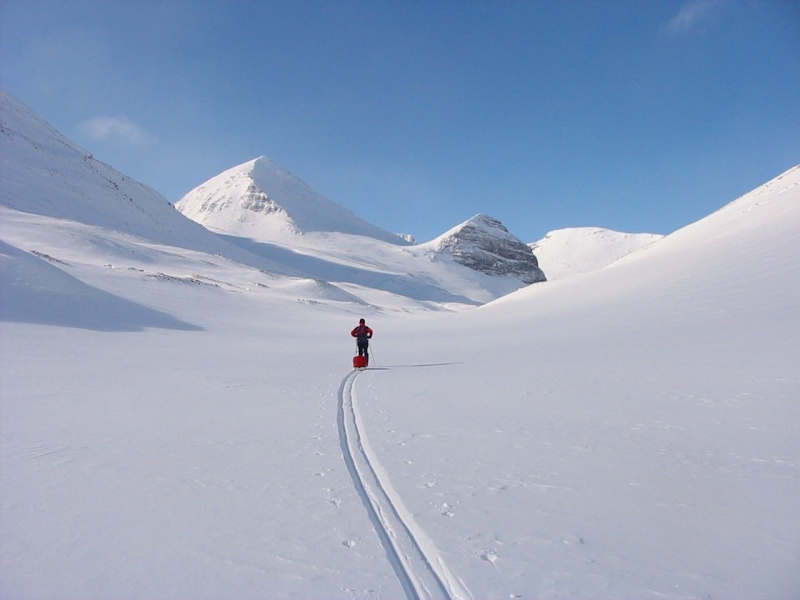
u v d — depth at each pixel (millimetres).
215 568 3436
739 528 3824
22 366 14922
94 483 5176
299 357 21219
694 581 3146
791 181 46562
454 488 4816
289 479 5211
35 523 4195
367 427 7543
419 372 14664
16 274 30578
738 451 5598
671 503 4324
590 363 13820
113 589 3182
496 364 15516
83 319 29141
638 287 36781
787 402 7668
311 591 3135
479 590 3088
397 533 3926
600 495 4547
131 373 14750
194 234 141625
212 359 19609
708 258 35750
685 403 8141
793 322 16453
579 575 3250
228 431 7465
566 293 49719
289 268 165875
